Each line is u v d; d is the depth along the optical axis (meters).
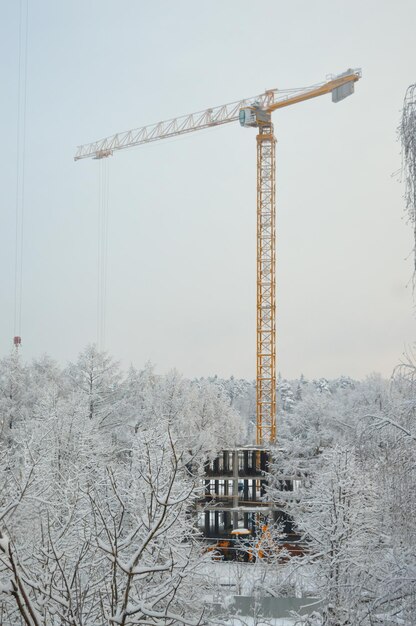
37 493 19.23
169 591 12.59
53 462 33.38
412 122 17.12
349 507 32.09
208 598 31.64
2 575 14.27
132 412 64.75
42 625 11.31
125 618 11.74
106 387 63.56
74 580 12.98
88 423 50.34
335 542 31.47
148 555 17.39
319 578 30.00
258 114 115.62
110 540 12.40
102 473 24.56
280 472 71.00
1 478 22.03
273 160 114.75
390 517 16.97
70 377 75.19
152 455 22.47
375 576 18.17
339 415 70.56
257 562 37.84
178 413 66.44
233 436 79.69
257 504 73.50
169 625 12.77
